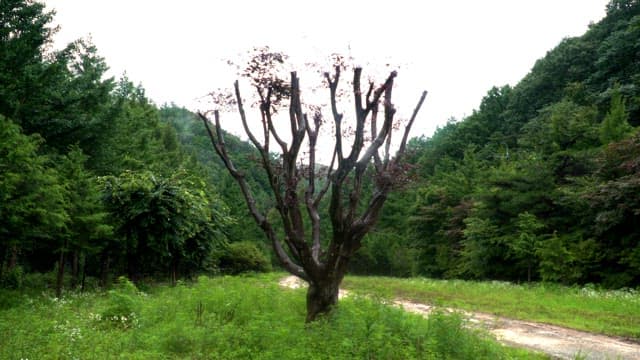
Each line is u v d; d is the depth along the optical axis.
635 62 52.09
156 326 9.20
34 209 12.70
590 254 24.61
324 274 8.97
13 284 17.22
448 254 40.66
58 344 7.71
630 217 23.53
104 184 18.00
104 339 8.30
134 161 28.50
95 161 25.61
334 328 7.74
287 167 9.05
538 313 14.69
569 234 27.83
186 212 18.73
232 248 39.47
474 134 73.06
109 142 26.56
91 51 31.75
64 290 16.64
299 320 9.16
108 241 17.92
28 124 22.39
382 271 54.88
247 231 48.97
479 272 32.38
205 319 9.80
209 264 27.12
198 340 7.99
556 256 25.30
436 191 45.41
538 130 49.91
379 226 57.62
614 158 25.23
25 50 21.55
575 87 56.12
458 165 61.50
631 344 10.48
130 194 17.75
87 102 25.31
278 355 6.86
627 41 53.16
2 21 22.12
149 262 20.75
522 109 67.56
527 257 28.58
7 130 12.48
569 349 9.87
